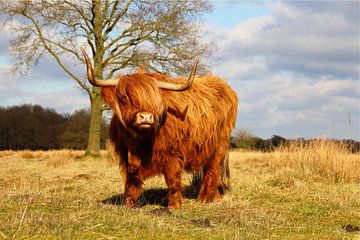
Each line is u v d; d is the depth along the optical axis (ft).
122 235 15.10
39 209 19.57
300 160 42.37
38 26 79.15
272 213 22.85
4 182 38.81
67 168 51.78
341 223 21.22
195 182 31.73
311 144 44.34
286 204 26.30
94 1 80.74
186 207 24.89
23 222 15.23
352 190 31.40
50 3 76.69
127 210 20.58
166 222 18.02
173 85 23.04
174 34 78.79
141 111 21.57
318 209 24.08
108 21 80.43
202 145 26.30
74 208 19.98
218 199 28.02
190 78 22.67
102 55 81.25
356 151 44.88
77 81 80.43
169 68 81.10
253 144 119.03
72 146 185.78
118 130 23.93
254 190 31.42
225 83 30.53
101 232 15.20
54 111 214.90
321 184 34.86
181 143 24.54
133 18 78.84
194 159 26.43
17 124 197.47
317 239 17.44
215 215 21.61
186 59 79.97
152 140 23.49
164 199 27.07
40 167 54.49
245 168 49.60
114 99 22.62
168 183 24.59
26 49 79.00
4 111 200.34
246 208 23.15
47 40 79.25
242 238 16.24
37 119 202.90
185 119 24.54
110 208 20.63
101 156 76.89
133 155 23.58
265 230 18.65
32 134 197.26
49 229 14.61
